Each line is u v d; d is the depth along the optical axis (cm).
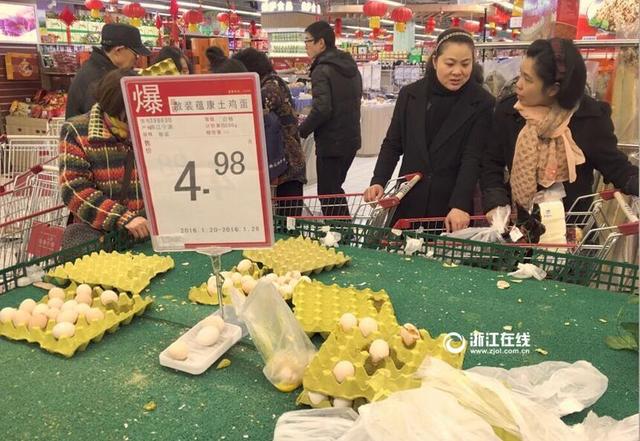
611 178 231
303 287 154
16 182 340
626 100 279
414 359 113
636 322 130
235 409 107
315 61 474
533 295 157
